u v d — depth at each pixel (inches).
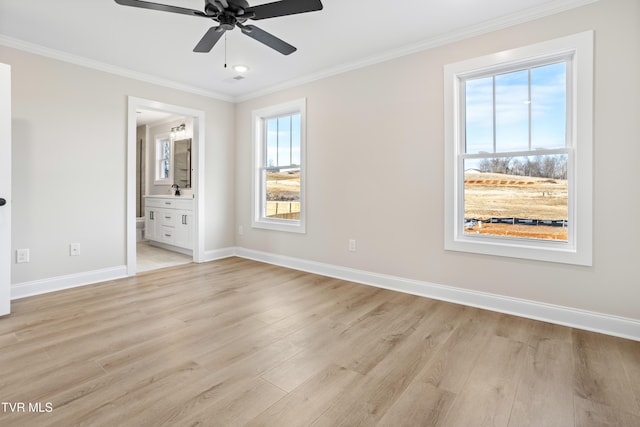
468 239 114.8
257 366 73.3
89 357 76.4
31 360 74.8
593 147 90.5
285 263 167.8
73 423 54.7
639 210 85.7
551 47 95.3
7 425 53.9
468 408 59.7
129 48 123.2
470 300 112.0
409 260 125.3
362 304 113.4
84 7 95.7
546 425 55.5
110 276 142.5
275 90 168.2
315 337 88.0
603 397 62.8
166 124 239.1
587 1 89.9
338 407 59.7
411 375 70.2
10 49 115.4
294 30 110.6
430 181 119.3
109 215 141.6
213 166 182.1
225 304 112.7
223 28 82.7
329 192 148.6
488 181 110.9
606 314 90.3
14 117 116.7
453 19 103.3
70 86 129.3
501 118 108.0
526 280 102.1
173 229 202.4
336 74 143.8
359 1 93.4
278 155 175.2
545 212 101.5
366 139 135.4
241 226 190.7
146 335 88.4
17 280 118.4
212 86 168.7
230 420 56.0
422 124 120.3
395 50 124.4
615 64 87.3
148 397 61.9
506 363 75.1
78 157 132.2
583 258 92.6
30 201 120.8
